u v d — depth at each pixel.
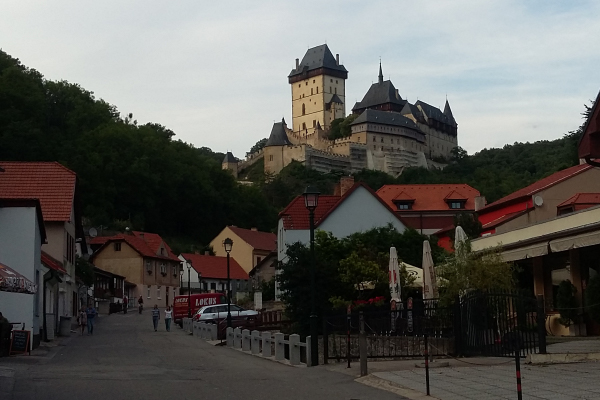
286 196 178.00
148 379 16.84
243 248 112.25
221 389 15.04
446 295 23.00
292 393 14.49
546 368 16.72
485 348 19.36
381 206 52.47
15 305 26.11
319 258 34.44
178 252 113.62
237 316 42.69
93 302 65.81
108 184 112.81
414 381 15.62
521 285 30.44
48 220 39.59
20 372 17.91
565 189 43.94
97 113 128.50
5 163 41.78
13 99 105.62
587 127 17.14
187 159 137.25
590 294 23.03
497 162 196.25
